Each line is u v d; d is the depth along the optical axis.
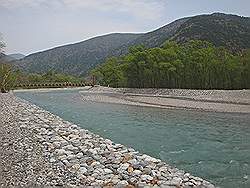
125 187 11.29
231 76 72.12
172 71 80.62
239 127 31.89
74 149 16.55
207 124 33.94
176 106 53.25
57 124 26.23
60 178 12.10
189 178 12.67
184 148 21.62
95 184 11.53
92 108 52.31
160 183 11.79
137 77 91.25
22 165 13.72
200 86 76.19
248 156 19.44
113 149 16.66
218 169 16.47
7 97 62.09
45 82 137.12
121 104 59.47
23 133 21.33
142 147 21.86
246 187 13.56
